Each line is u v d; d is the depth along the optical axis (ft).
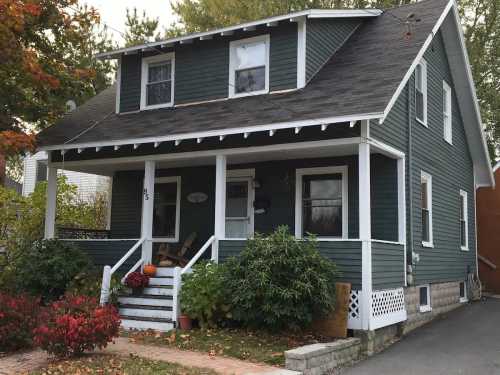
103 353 27.61
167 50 48.37
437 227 46.21
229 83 44.70
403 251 37.73
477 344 33.99
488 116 80.84
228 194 45.68
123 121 46.29
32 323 28.78
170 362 25.75
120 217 51.90
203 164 45.93
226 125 36.68
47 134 45.21
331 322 31.86
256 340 30.19
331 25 44.60
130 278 37.35
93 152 44.16
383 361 30.01
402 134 39.27
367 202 32.48
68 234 50.34
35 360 26.50
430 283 43.39
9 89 41.47
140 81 49.49
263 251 31.09
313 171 41.81
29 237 47.39
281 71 42.16
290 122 33.45
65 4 42.52
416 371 27.78
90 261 40.47
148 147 41.45
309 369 25.55
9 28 35.73
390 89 33.68
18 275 40.14
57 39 43.65
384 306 34.09
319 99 36.47
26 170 86.12
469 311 47.06
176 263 43.86
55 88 42.57
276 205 43.19
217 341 29.89
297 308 30.09
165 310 35.12
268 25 42.73
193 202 47.50
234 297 31.24
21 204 47.91
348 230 40.14
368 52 42.27
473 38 83.97
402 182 38.24
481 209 62.23
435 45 48.47
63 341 25.85
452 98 53.06
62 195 56.70
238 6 80.53
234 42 45.16
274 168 43.52
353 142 33.19
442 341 35.09
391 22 46.88
